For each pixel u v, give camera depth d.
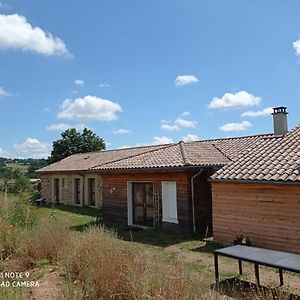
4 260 8.42
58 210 24.59
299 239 10.16
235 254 7.63
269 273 8.68
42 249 8.72
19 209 11.73
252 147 14.09
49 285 6.76
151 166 15.38
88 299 5.79
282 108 18.20
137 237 14.04
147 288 5.50
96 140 46.88
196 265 9.58
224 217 12.31
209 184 14.95
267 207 11.00
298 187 10.16
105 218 18.58
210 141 21.09
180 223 14.55
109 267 6.22
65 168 28.72
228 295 6.96
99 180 24.75
